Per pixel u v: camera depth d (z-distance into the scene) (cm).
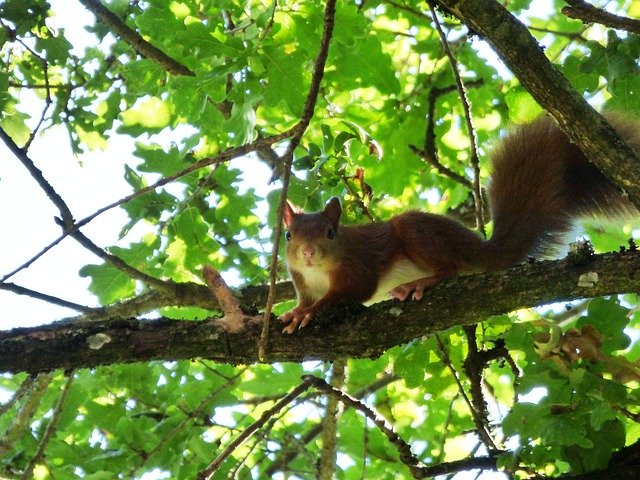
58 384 1288
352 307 854
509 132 1116
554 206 1068
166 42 1248
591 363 816
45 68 1043
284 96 992
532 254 1061
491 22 733
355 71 1190
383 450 1276
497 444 998
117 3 1252
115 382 1180
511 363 1019
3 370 796
